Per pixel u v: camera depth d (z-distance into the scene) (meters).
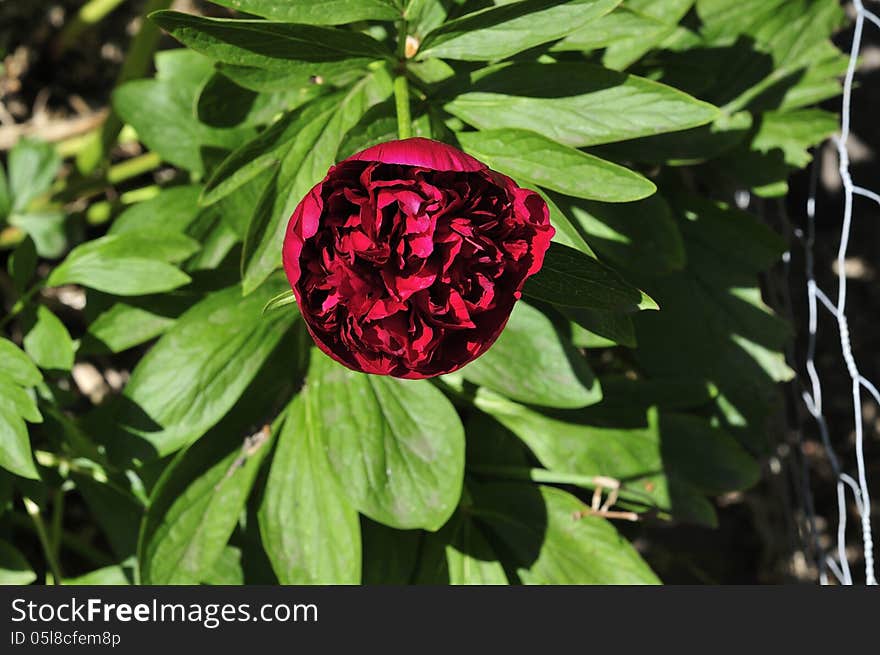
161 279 1.13
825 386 1.64
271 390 1.17
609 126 1.02
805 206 1.62
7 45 1.52
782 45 1.19
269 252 1.02
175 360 1.11
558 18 0.99
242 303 1.12
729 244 1.22
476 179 0.94
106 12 1.46
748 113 1.15
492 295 0.94
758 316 1.22
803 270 1.63
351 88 1.04
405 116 1.00
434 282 0.94
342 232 0.94
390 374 0.95
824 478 1.61
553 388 1.12
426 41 1.00
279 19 0.98
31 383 1.07
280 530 1.13
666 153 1.14
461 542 1.18
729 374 1.22
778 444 1.45
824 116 1.20
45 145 1.34
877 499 1.61
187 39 0.98
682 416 1.20
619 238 1.13
